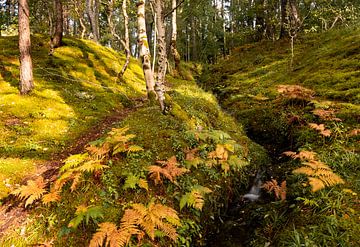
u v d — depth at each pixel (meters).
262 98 15.89
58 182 6.71
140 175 7.25
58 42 21.42
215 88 23.45
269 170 9.98
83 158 7.45
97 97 15.98
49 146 10.02
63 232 5.96
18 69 16.48
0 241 5.93
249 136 13.41
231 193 8.72
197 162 7.96
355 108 10.66
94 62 21.20
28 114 12.10
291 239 5.99
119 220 6.20
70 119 12.48
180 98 14.34
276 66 22.20
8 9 28.69
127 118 11.33
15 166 8.36
